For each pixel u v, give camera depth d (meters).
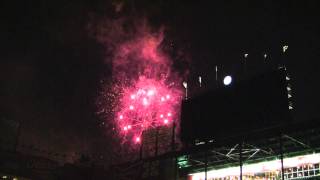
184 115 30.25
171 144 31.42
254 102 26.61
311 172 24.94
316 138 23.56
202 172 29.80
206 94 29.78
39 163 31.42
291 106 25.05
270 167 26.80
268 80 26.44
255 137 24.33
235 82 28.38
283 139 24.33
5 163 29.67
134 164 31.66
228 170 28.52
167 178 30.08
